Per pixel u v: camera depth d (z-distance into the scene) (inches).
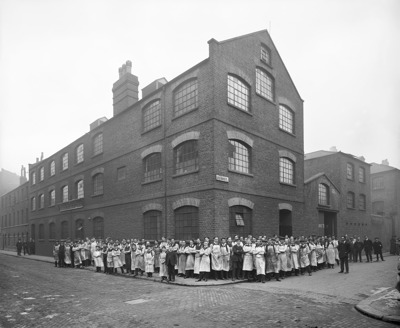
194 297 398.6
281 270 566.3
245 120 687.7
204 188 607.5
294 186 831.1
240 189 650.8
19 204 1763.0
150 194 746.2
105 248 684.7
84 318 312.5
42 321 306.8
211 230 586.9
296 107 885.2
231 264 546.9
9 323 302.0
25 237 1643.7
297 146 869.8
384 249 1316.4
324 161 1139.3
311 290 440.1
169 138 708.0
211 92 616.7
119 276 628.4
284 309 333.7
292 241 601.3
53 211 1268.5
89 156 1034.1
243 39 708.0
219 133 614.5
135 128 825.5
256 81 748.6
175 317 308.3
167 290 454.0
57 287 495.2
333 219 1035.3
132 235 799.7
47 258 1138.0
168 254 530.3
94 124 1101.7
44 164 1400.1
